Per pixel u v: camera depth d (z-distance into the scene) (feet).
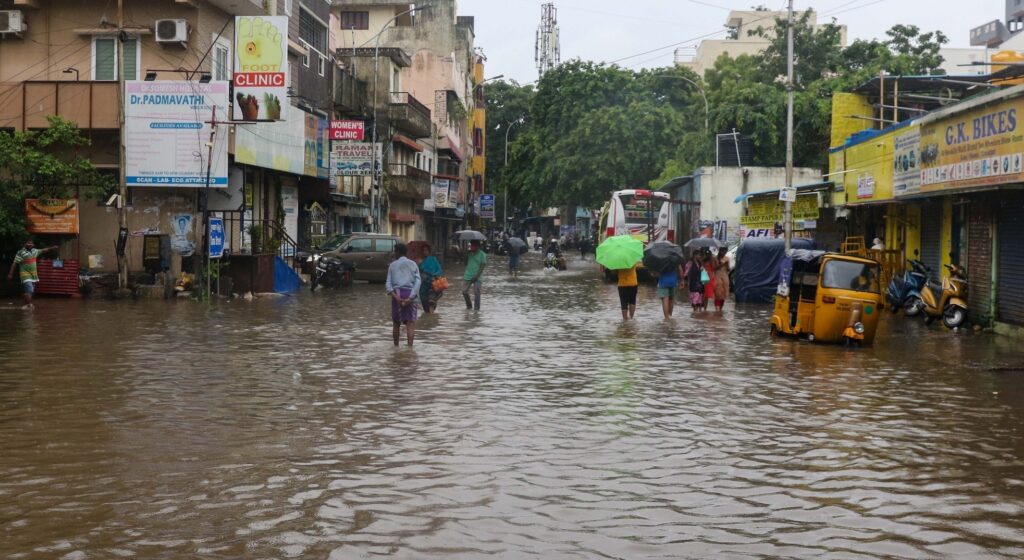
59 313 68.28
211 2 94.12
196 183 84.79
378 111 169.68
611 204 141.38
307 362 44.29
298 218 123.44
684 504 21.30
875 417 32.24
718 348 52.37
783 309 57.98
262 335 55.77
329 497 21.42
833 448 27.35
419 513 20.26
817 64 172.76
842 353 50.96
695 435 28.94
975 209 67.82
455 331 59.72
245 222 101.55
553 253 167.32
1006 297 62.85
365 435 28.27
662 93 199.52
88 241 88.33
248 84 86.43
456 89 230.89
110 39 91.91
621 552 17.90
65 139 82.23
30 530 18.89
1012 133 52.24
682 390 37.60
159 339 52.80
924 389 38.55
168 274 85.05
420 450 26.35
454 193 229.25
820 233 107.34
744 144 145.07
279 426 29.43
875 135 84.23
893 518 20.42
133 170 84.79
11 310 70.33
